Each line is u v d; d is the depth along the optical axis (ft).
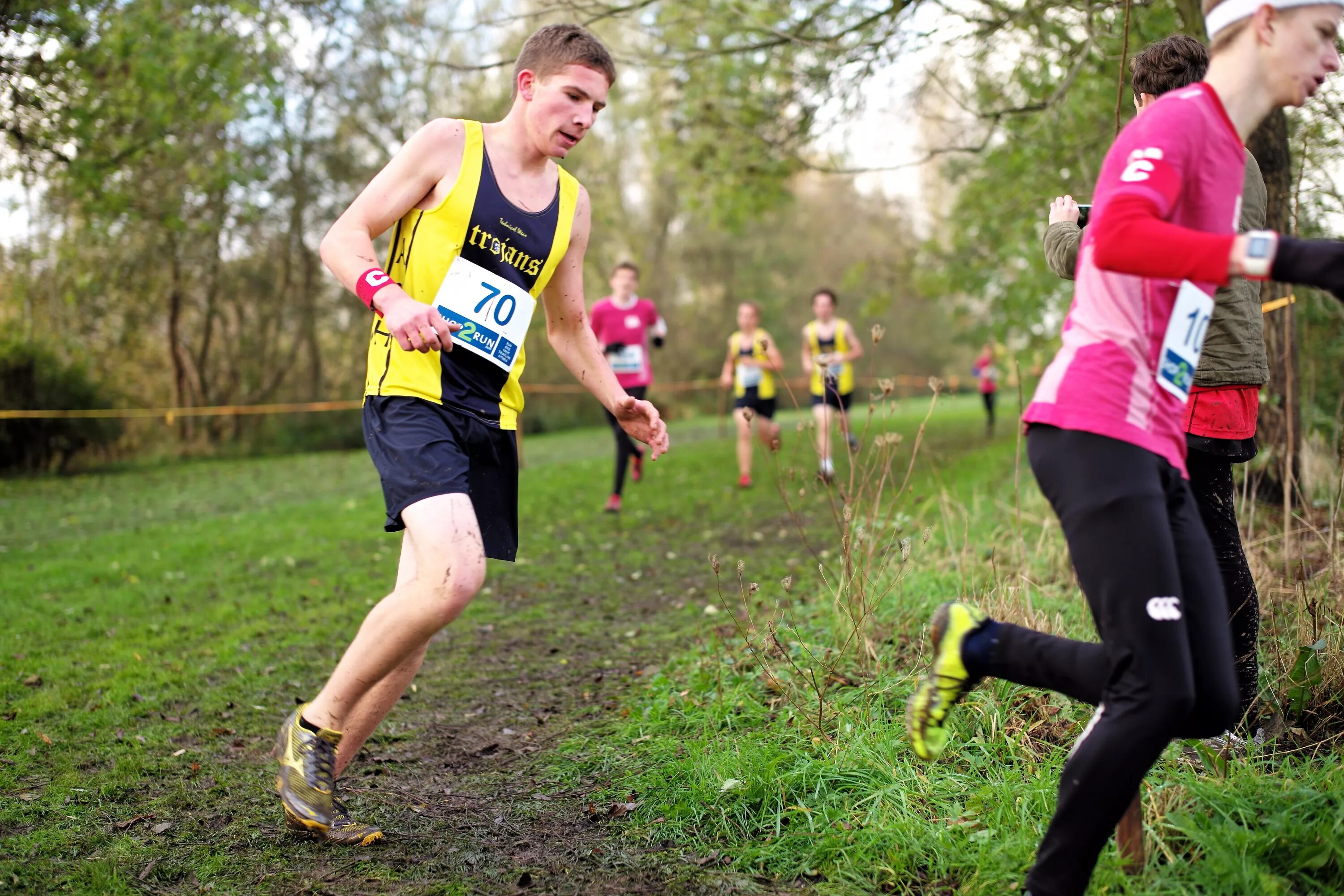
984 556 15.52
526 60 7.85
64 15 25.41
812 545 21.44
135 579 19.63
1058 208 8.55
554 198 8.24
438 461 7.25
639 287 92.48
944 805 7.58
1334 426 17.22
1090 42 18.06
